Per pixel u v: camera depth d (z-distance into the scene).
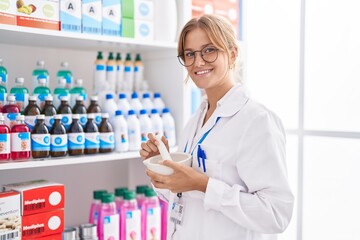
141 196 2.03
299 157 2.05
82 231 1.74
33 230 1.53
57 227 1.60
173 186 1.25
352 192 2.03
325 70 2.09
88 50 2.15
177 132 2.11
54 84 2.06
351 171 2.03
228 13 2.23
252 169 1.27
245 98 1.38
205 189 1.27
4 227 1.45
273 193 1.26
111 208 1.85
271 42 2.33
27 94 1.72
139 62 2.13
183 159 1.39
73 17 1.71
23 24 1.56
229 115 1.36
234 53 1.38
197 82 1.36
